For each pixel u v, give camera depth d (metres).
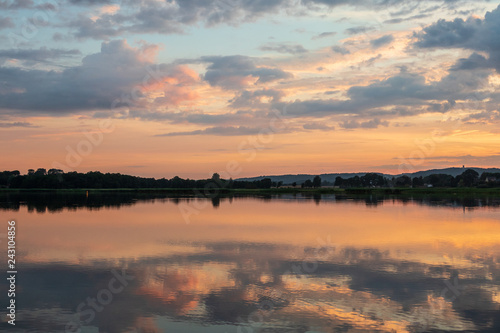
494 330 14.85
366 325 15.35
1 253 28.45
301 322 15.61
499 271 23.22
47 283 20.69
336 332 14.75
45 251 29.22
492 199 100.94
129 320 15.78
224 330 14.88
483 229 41.72
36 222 48.34
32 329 14.91
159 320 15.77
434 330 14.91
